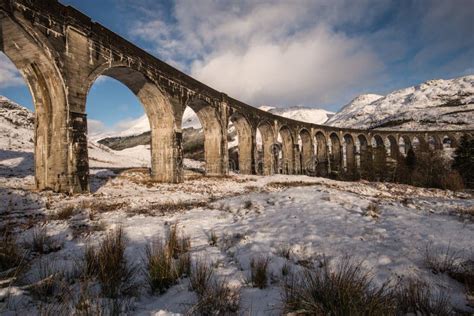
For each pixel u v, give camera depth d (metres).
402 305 2.95
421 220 7.05
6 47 12.16
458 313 2.86
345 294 2.83
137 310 3.01
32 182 15.97
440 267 4.07
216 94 27.25
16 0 10.86
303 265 4.41
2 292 3.18
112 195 13.74
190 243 5.55
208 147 28.77
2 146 27.33
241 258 4.66
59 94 12.92
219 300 3.09
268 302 3.13
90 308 2.76
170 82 20.81
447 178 25.14
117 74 17.86
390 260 4.40
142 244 5.47
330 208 8.57
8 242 4.50
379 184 24.78
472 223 6.73
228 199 12.12
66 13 13.06
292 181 24.70
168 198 13.30
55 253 4.83
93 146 45.84
